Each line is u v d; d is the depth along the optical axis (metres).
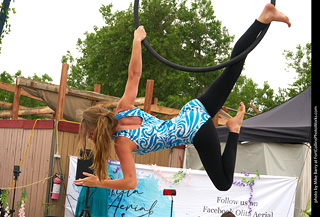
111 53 24.67
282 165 8.93
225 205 7.55
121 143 2.94
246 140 9.27
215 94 3.18
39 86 10.88
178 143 3.08
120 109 3.13
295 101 9.65
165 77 23.64
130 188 2.93
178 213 7.44
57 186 7.90
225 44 25.23
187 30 24.52
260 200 7.57
